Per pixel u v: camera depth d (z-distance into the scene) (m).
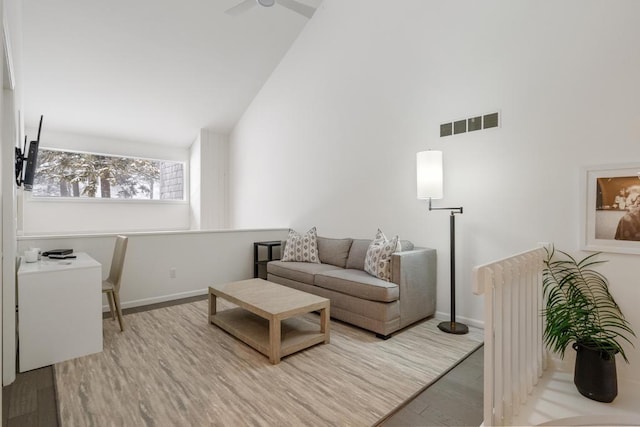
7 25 1.98
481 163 3.22
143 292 4.01
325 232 4.86
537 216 2.88
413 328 3.28
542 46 2.83
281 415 1.92
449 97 3.45
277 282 4.31
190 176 6.83
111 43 4.33
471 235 3.31
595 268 2.51
